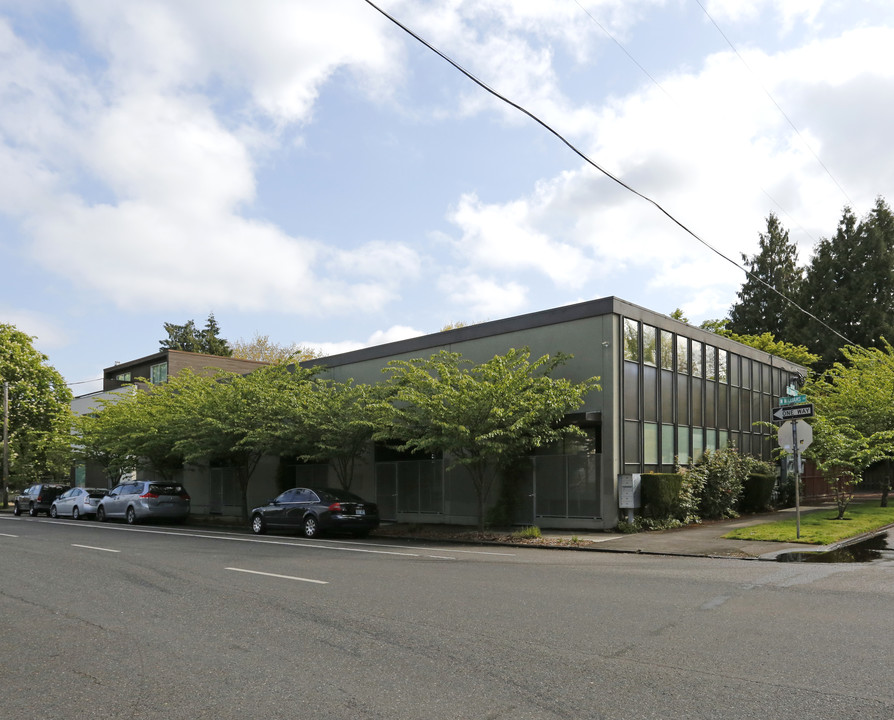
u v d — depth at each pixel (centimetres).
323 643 743
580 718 516
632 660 664
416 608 921
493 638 755
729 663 652
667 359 2386
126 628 829
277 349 7344
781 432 1809
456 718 518
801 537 1733
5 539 1989
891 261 4853
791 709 531
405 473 2638
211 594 1045
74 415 4491
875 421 2572
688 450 2442
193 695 579
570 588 1070
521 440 1981
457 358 2188
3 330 4634
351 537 2130
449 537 2003
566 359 2102
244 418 2627
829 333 4884
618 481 2064
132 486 2891
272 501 2266
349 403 2498
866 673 618
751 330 5716
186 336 7944
